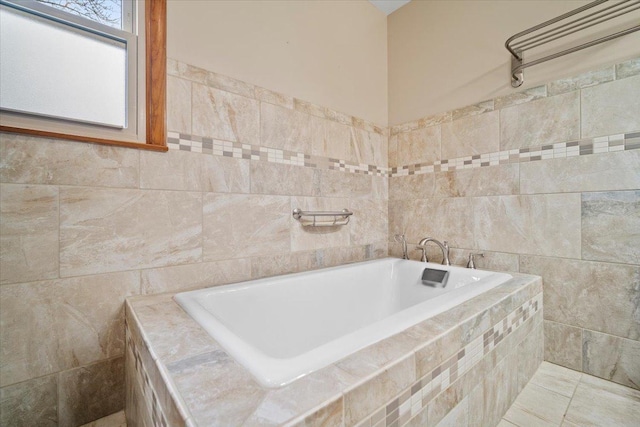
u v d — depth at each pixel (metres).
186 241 1.25
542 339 1.46
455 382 0.82
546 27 1.47
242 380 0.56
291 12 1.65
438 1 1.95
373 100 2.14
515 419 1.07
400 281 1.85
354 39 2.01
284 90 1.61
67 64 1.02
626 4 1.25
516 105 1.59
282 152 1.59
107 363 1.07
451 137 1.87
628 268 1.25
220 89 1.36
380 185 2.17
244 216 1.44
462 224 1.81
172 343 0.73
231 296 1.19
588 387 1.25
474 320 0.91
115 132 1.11
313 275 1.49
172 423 0.51
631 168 1.24
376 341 0.72
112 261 1.08
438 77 1.94
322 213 1.72
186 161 1.25
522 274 1.50
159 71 1.19
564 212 1.42
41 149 0.95
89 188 1.04
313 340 1.44
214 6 1.35
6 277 0.90
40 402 0.95
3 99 0.91
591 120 1.34
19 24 0.94
